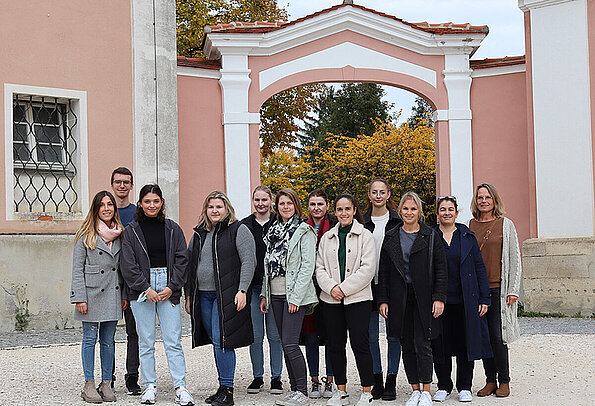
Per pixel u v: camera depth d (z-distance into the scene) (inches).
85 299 244.7
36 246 398.3
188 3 847.1
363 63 521.7
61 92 413.4
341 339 242.5
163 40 455.5
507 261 254.8
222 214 248.2
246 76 506.3
